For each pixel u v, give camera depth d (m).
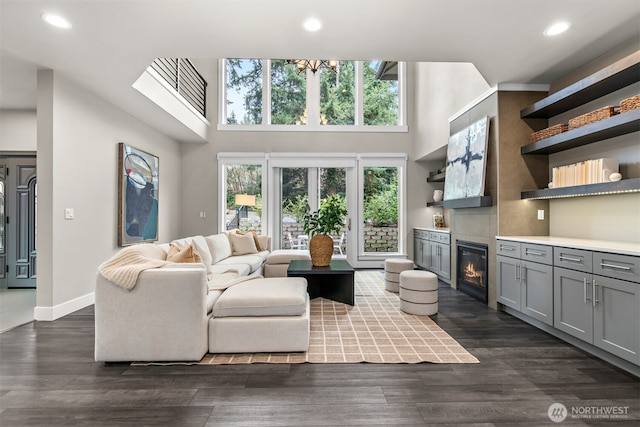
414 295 3.46
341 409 1.77
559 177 3.24
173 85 5.26
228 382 2.05
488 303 3.84
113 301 2.30
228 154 6.64
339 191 6.80
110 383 2.04
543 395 1.91
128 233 4.56
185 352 2.31
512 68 3.37
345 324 3.15
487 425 1.64
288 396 1.89
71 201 3.55
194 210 6.64
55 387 2.00
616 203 2.87
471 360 2.37
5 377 2.12
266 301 2.47
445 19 2.60
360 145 6.78
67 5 2.40
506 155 3.66
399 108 6.92
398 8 2.46
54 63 3.21
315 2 2.40
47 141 3.30
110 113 4.25
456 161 4.46
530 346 2.64
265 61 6.79
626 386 2.01
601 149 3.02
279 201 6.76
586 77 2.95
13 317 3.34
